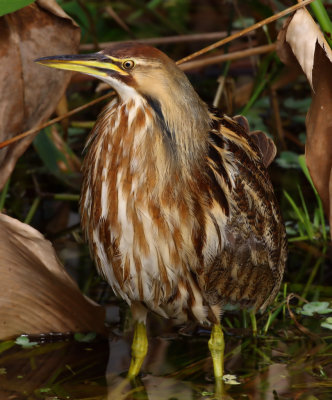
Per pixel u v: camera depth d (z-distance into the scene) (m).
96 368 6.43
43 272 6.52
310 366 6.39
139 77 5.61
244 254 6.13
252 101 8.92
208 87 11.08
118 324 7.06
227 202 5.93
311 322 7.07
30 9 6.81
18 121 7.03
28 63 6.93
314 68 6.36
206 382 6.21
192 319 6.35
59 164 9.33
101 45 10.42
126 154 5.71
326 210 6.70
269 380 6.21
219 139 6.05
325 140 6.47
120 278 6.00
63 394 6.05
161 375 6.32
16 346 6.61
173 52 11.79
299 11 6.24
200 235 5.83
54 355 6.57
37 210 9.03
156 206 5.71
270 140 7.15
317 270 7.96
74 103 10.52
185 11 12.76
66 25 6.95
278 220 6.57
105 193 5.82
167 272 5.86
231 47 11.12
